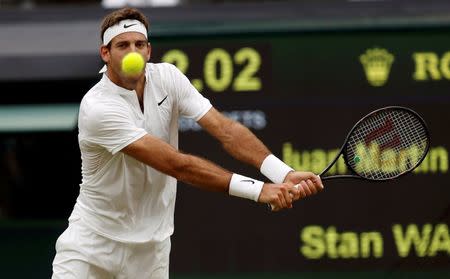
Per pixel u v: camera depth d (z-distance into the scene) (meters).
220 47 25.73
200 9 26.92
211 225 26.05
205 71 25.73
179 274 26.14
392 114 18.92
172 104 16.92
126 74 15.86
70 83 29.20
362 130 19.05
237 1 31.42
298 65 25.75
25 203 29.98
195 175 16.17
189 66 25.77
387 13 26.34
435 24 25.58
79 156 29.98
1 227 28.03
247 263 26.06
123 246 17.45
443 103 25.73
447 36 25.69
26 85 29.20
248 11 26.86
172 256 26.12
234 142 16.98
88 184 17.25
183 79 17.02
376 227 25.91
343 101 25.73
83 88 29.28
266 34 25.67
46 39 28.14
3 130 27.09
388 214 25.89
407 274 25.91
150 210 17.38
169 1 31.39
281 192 16.20
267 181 25.67
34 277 27.95
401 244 25.92
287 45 25.73
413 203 25.84
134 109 16.55
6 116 27.73
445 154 25.78
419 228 25.91
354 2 26.66
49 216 29.98
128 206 17.19
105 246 17.42
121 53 16.17
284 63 25.73
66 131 28.11
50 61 27.50
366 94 25.75
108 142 16.30
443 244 25.91
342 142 25.75
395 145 19.09
